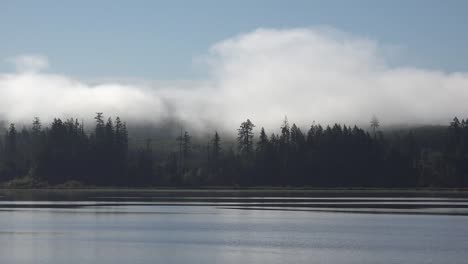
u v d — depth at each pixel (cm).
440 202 14288
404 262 6050
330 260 6141
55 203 14100
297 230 8575
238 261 6078
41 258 6231
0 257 6281
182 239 7650
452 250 6756
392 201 14838
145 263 5972
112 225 9188
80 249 6819
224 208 12450
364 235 8012
